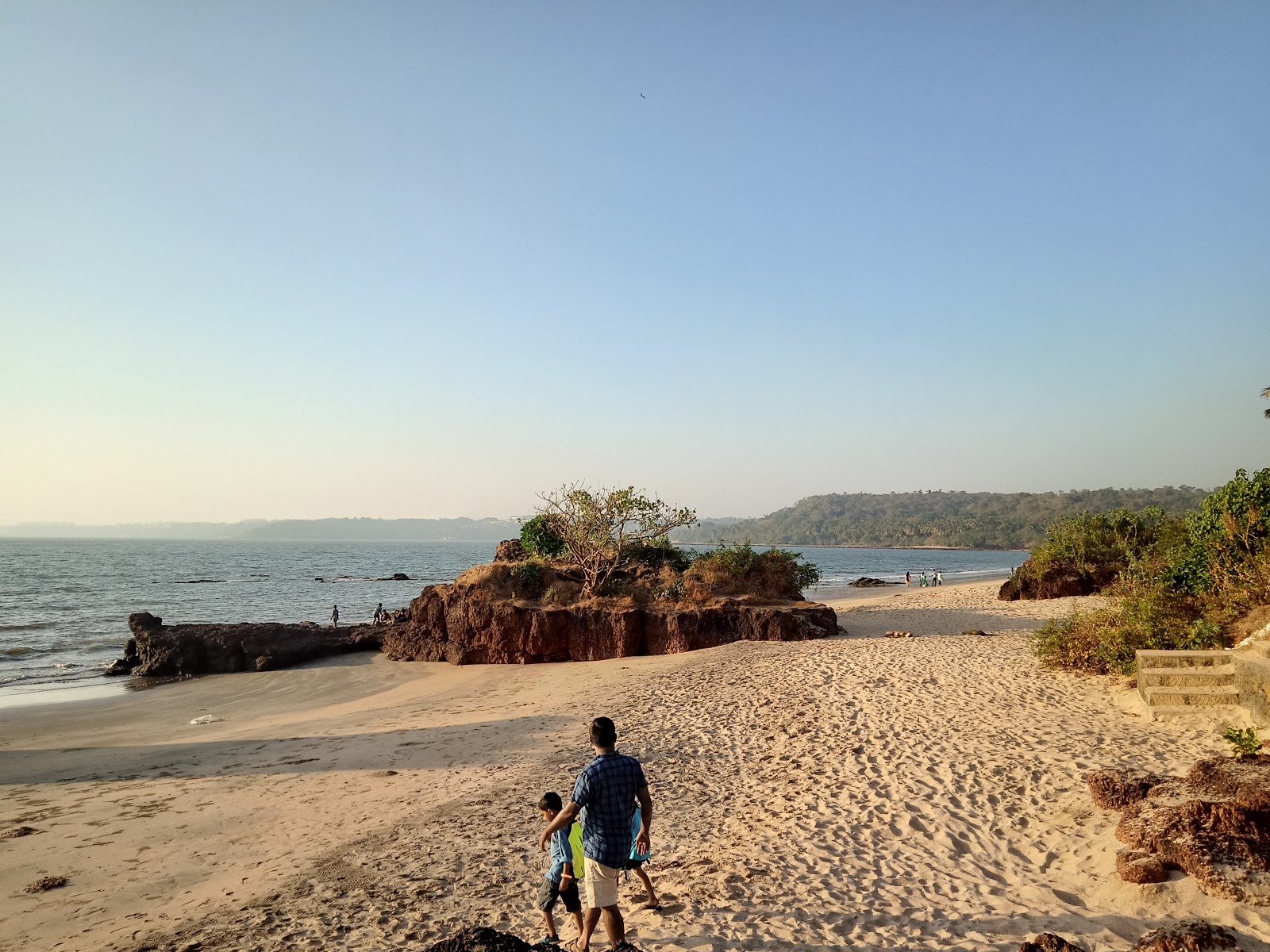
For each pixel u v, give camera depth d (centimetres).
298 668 2716
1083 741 976
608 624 2450
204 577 8775
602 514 2745
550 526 2873
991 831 734
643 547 3055
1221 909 505
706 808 911
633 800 546
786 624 2369
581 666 2312
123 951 620
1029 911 560
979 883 626
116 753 1476
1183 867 555
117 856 868
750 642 2283
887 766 975
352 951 588
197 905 720
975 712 1192
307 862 823
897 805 830
